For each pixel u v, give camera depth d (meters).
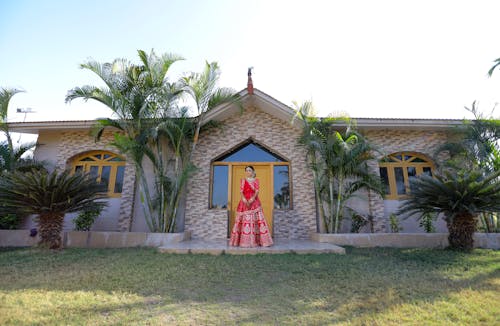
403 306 2.87
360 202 8.70
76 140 9.42
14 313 2.69
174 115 7.86
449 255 5.55
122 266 4.60
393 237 7.00
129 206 8.62
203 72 7.88
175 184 7.86
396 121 8.41
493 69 6.24
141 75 7.70
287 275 4.07
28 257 5.45
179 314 2.71
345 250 5.96
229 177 9.12
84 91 7.16
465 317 2.60
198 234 8.43
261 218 6.41
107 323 2.49
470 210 5.71
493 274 4.16
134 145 7.21
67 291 3.39
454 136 8.88
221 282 3.78
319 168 7.96
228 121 9.37
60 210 6.44
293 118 7.82
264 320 2.57
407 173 9.03
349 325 2.45
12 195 6.05
